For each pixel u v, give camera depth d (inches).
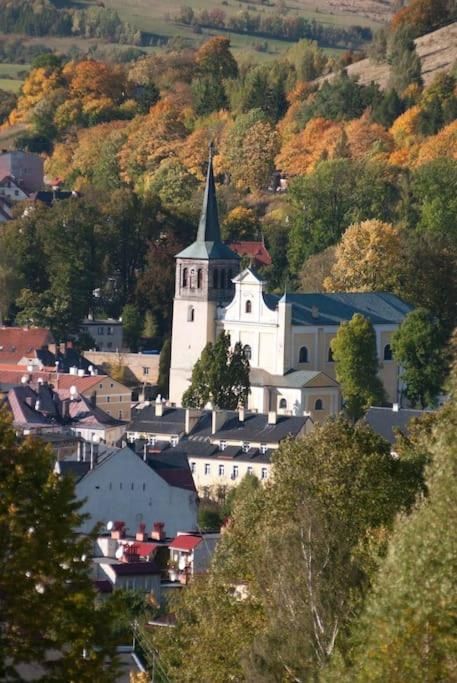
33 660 7249.0
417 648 7426.2
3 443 7391.7
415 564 7495.1
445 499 7588.6
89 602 7322.8
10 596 7263.8
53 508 7347.4
